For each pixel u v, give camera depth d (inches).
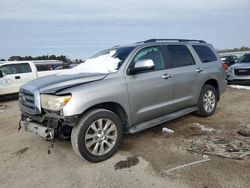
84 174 149.8
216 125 226.1
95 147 161.6
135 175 144.9
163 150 176.2
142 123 193.2
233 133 203.9
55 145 195.8
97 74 173.5
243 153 164.1
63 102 150.6
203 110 245.1
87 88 158.4
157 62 203.6
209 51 263.0
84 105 154.4
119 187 134.2
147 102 190.4
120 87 172.6
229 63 621.0
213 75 252.5
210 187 128.2
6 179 148.7
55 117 154.6
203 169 146.3
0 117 315.3
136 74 184.5
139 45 196.9
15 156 181.2
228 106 300.4
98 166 158.7
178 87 213.8
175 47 223.9
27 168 161.5
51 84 164.2
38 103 161.2
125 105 176.1
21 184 142.5
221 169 145.3
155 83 194.2
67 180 144.3
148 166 154.2
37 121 169.2
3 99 477.1
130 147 184.5
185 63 226.8
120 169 153.0
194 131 212.1
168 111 209.3
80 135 155.0
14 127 259.4
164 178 139.3
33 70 489.4
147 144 188.5
